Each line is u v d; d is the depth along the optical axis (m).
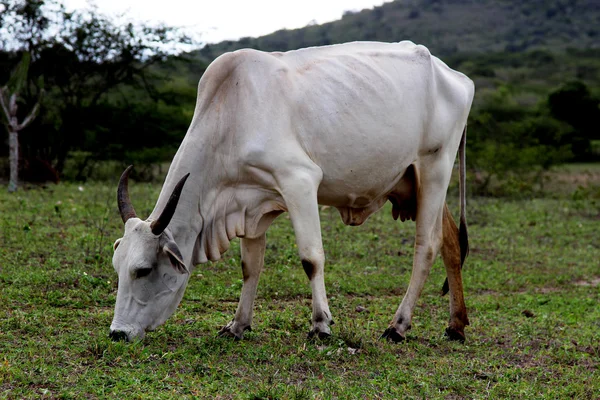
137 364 4.24
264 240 5.13
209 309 5.87
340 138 4.99
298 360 4.51
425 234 5.54
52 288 5.99
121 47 16.89
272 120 4.78
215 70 4.88
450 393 4.23
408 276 7.62
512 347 5.40
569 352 5.24
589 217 13.61
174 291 4.72
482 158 18.00
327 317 4.85
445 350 5.19
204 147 4.82
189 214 4.79
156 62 18.38
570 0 117.25
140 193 12.95
